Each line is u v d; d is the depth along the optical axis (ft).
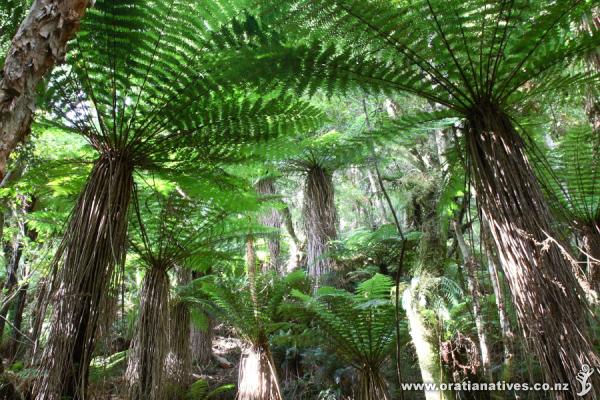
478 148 5.20
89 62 6.88
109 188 6.39
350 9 5.49
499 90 5.31
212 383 18.39
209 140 7.89
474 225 14.73
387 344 11.06
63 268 5.88
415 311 8.67
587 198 9.80
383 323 10.75
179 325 15.44
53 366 5.36
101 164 6.84
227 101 7.54
